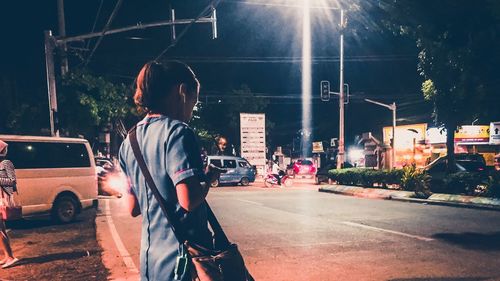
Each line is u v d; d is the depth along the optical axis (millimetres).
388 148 30312
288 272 5543
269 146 47188
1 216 5895
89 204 10781
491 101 13117
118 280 5195
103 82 17656
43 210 9859
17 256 6559
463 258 6113
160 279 1525
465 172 14117
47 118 16734
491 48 11328
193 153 1504
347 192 18250
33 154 9867
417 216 10484
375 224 9320
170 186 1520
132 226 9672
